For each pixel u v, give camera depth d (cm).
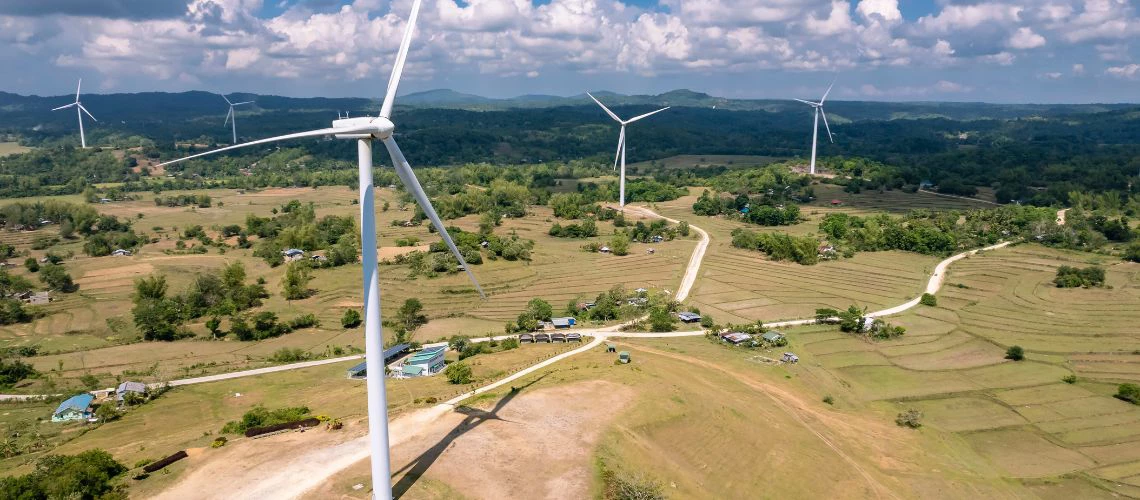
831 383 10994
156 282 15588
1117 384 10925
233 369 11562
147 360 12056
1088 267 16862
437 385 9512
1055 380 11131
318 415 8119
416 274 17400
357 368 11044
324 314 15038
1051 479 8206
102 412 9188
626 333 13362
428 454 6650
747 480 7231
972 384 11056
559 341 12706
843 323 13612
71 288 16938
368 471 6228
